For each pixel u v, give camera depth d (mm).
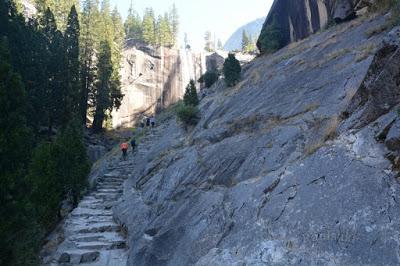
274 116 11203
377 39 11516
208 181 10344
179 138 18312
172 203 11094
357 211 5289
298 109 10422
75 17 43188
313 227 5609
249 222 6863
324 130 8156
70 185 15539
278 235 6016
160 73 79625
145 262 8742
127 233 12688
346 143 6816
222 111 15844
